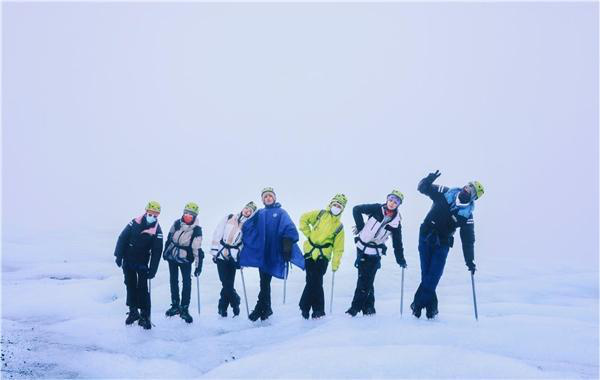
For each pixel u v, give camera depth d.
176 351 5.47
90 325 6.27
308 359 4.54
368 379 4.12
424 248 6.20
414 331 5.38
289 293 8.58
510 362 4.38
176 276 6.87
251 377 4.31
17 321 6.58
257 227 6.92
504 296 8.27
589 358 4.73
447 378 4.11
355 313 6.41
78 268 10.15
